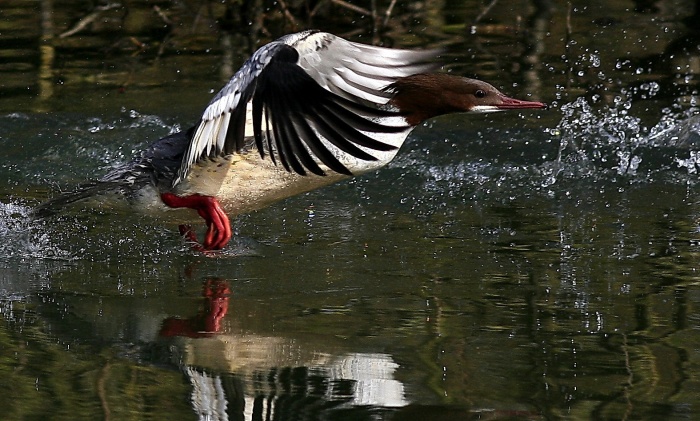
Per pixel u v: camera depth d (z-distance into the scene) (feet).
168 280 32.07
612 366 24.61
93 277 32.37
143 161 33.01
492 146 45.73
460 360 25.07
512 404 22.49
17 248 35.12
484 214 38.70
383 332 27.07
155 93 52.85
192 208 32.81
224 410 22.33
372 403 22.65
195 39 60.18
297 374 24.23
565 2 63.77
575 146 45.21
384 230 37.01
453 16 62.18
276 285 31.35
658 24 60.03
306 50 26.81
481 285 30.89
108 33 60.59
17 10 62.69
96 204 34.35
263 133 30.94
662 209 38.58
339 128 24.41
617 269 32.04
